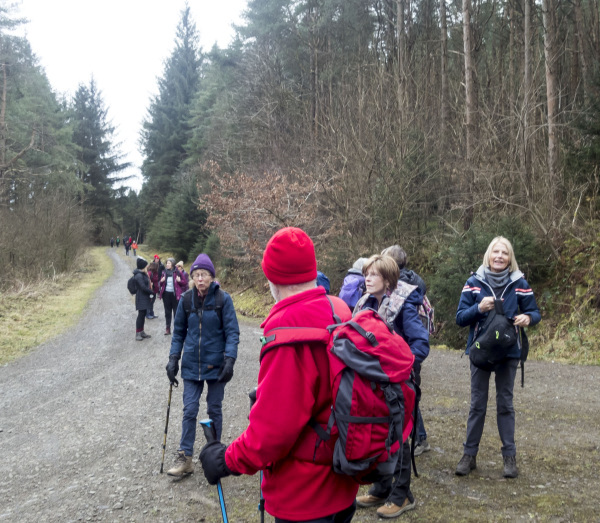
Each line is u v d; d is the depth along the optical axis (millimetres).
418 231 14961
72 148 49500
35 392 7605
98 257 47875
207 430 2113
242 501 3836
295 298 1911
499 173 12367
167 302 11906
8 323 13273
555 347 9148
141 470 4504
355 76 21359
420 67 19969
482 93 15680
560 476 3889
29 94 42719
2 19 33375
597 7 17906
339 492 1836
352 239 14711
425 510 3465
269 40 30391
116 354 10203
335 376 1788
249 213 16359
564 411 5539
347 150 15617
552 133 12258
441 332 11203
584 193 11891
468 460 3988
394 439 1791
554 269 10867
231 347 4262
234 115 29797
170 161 54719
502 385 3889
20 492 4223
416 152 14539
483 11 23062
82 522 3633
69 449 5156
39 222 27266
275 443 1745
